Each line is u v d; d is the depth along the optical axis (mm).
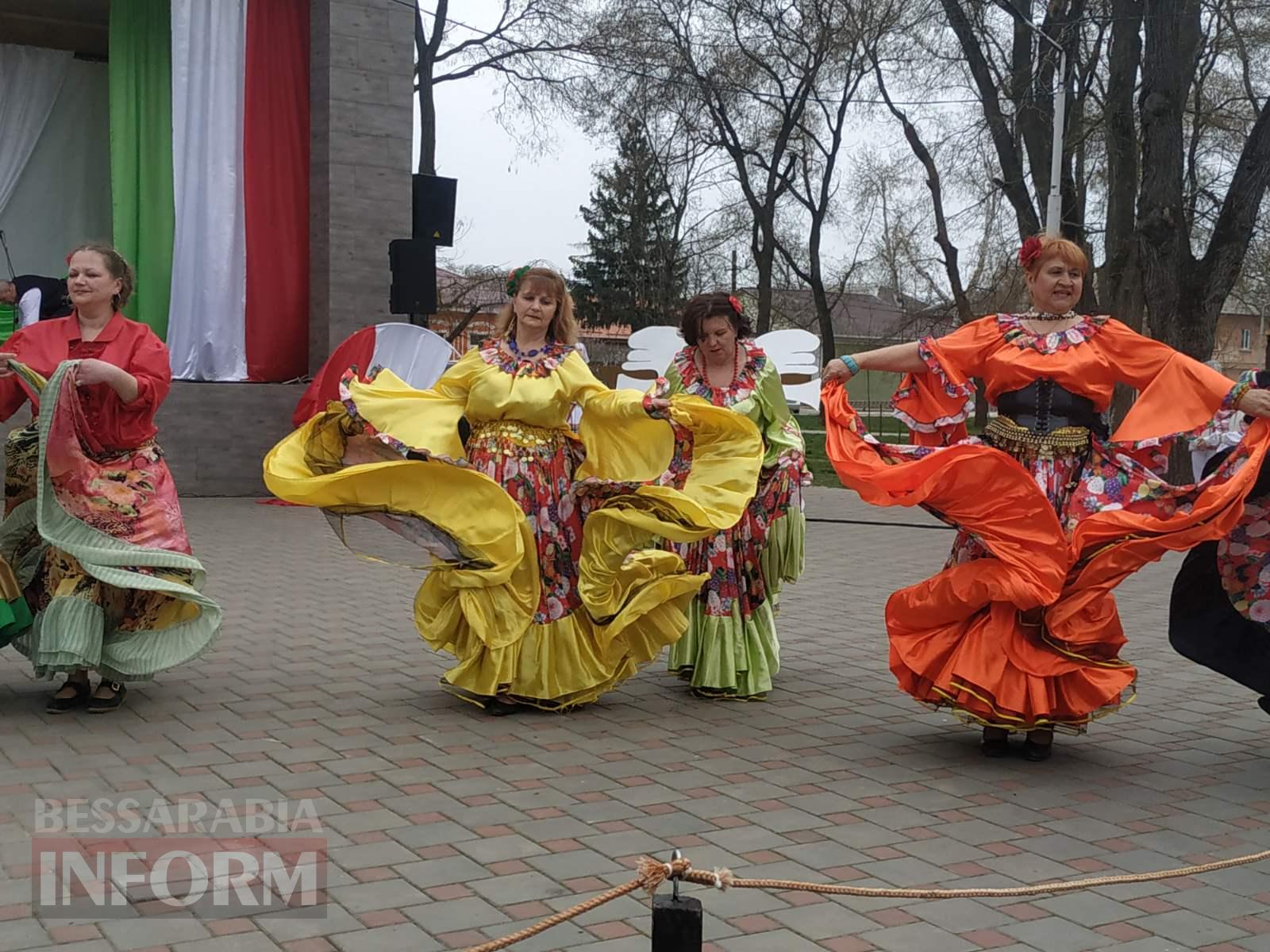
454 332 25234
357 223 15422
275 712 5516
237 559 10352
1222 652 5250
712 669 6027
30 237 18203
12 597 5297
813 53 28297
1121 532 4891
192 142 15062
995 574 4879
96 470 5320
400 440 5500
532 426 5762
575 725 5496
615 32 27438
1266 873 3916
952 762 5078
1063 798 4637
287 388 15453
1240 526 5172
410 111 15656
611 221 40500
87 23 17844
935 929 3418
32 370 5301
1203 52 19938
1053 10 21422
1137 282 19562
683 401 5684
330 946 3164
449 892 3535
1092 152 26641
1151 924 3492
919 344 5320
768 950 3252
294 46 15438
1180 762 5191
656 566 5758
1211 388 4996
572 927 3342
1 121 17906
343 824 4070
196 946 3139
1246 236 17109
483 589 5566
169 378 5504
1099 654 5062
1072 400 5125
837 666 6926
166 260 15344
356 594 8758
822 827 4215
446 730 5309
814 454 28422
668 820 4219
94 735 5051
